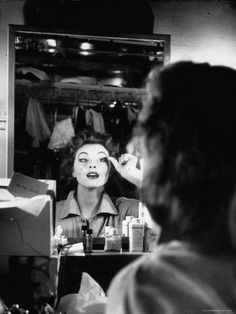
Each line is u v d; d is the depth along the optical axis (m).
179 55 2.71
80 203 2.58
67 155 2.56
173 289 0.46
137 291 0.46
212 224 0.49
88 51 2.59
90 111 2.59
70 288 2.08
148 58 2.65
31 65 2.53
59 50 2.56
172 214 0.50
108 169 2.61
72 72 2.58
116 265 2.40
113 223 2.60
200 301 0.45
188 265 0.47
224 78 0.50
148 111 0.52
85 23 2.60
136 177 2.62
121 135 2.61
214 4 2.74
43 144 2.53
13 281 1.70
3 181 1.99
